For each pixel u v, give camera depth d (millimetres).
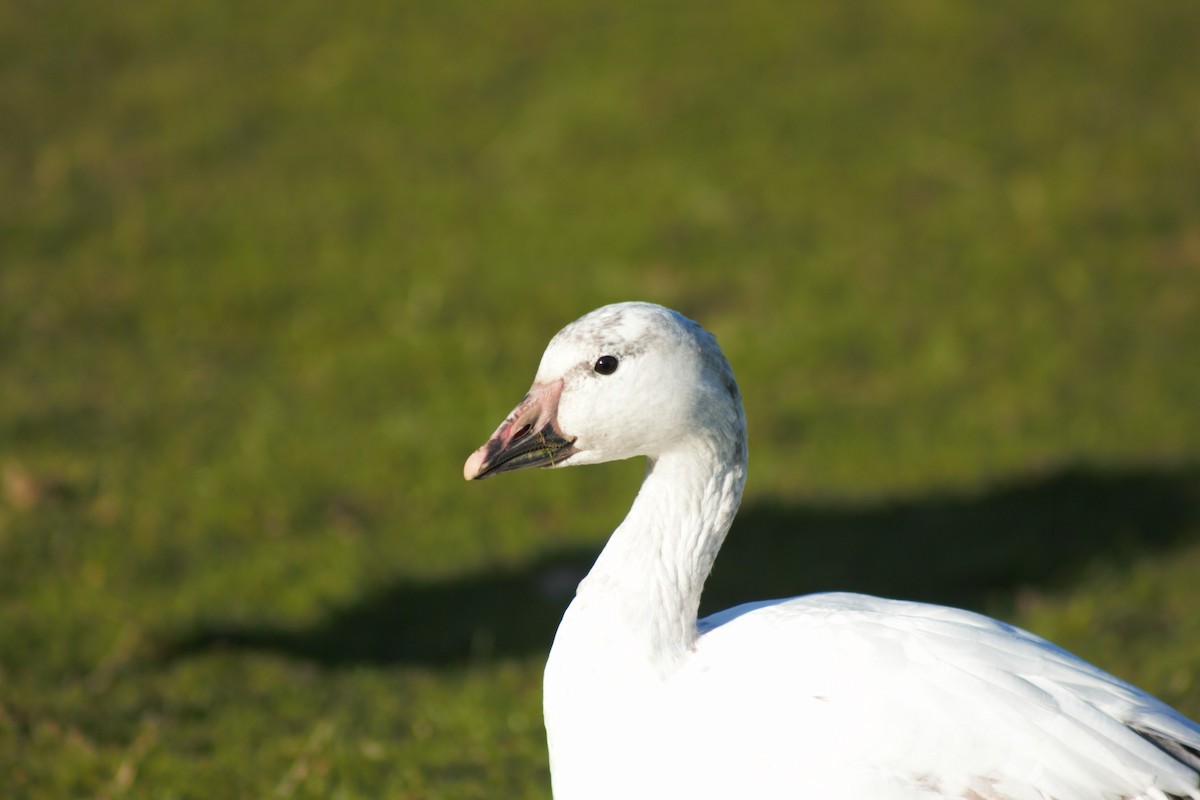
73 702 8148
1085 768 4781
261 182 16219
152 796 7152
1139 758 4777
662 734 5137
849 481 11086
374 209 15523
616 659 5258
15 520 10328
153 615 9375
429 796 7094
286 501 10859
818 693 4992
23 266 14594
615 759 5184
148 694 8383
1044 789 4777
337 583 9930
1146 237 14594
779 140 16422
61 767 7328
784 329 13125
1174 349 12703
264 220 15352
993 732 4832
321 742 7605
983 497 10758
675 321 5434
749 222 14961
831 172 15789
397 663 9094
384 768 7449
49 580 9664
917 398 12141
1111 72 17844
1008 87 17484
